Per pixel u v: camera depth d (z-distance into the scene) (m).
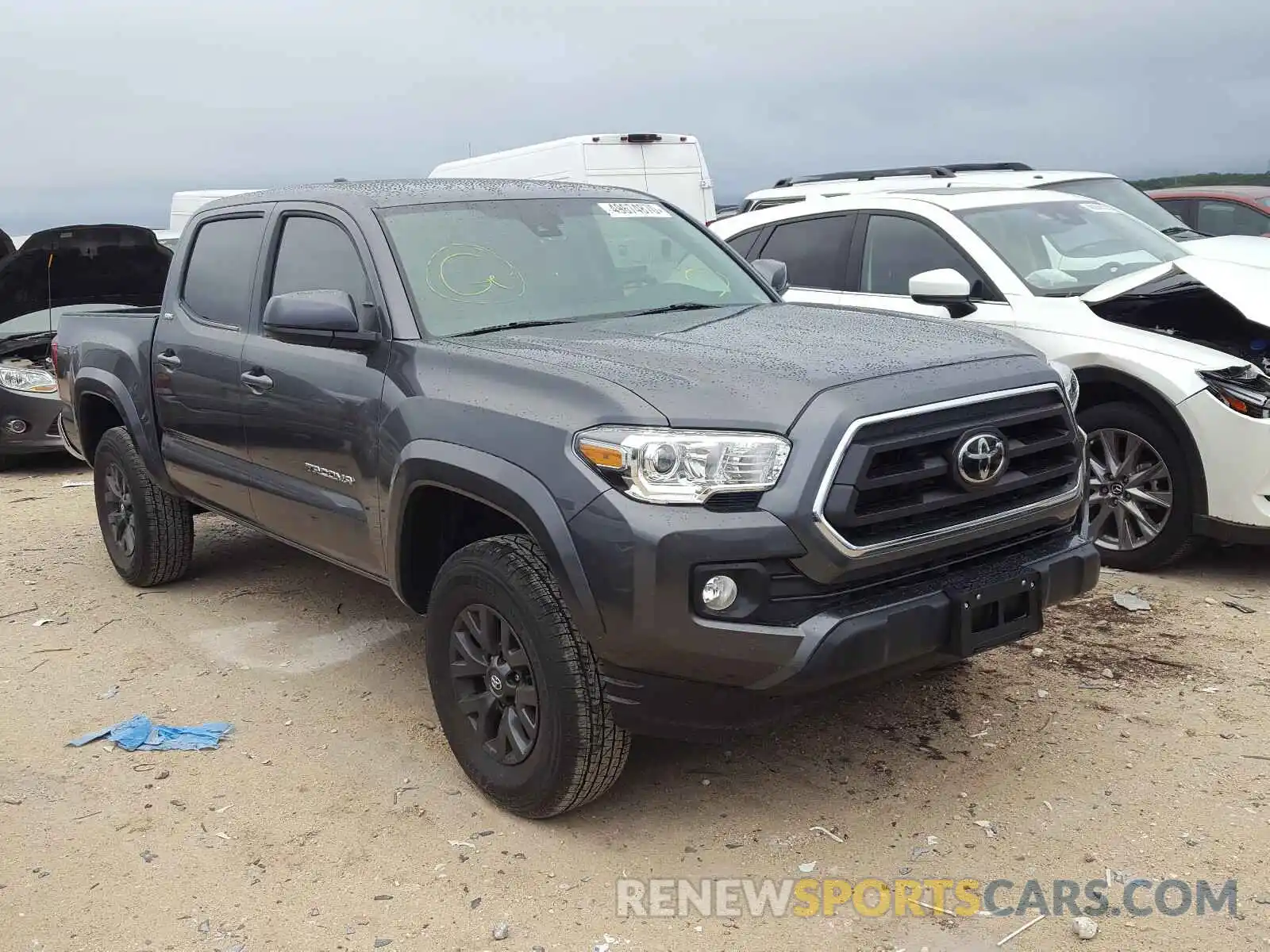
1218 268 5.52
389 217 4.31
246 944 3.03
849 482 3.02
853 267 6.84
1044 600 3.46
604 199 4.96
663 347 3.60
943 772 3.77
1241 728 3.97
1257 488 5.11
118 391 5.65
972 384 3.33
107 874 3.38
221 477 5.03
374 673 4.80
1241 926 2.93
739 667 3.05
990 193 6.82
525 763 3.51
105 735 4.30
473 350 3.73
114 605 5.84
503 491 3.33
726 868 3.29
